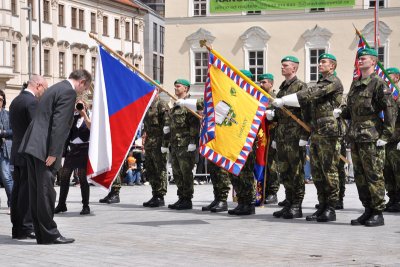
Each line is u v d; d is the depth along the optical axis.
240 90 14.16
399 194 16.09
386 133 13.17
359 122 13.37
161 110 17.58
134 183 28.14
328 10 53.25
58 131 10.98
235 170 13.95
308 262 9.52
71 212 16.47
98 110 14.73
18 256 10.13
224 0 54.12
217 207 16.19
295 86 14.52
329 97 13.93
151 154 17.77
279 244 11.17
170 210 16.81
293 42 54.22
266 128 15.60
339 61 53.31
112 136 14.66
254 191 15.59
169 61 56.41
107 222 14.34
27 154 11.16
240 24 55.09
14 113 12.52
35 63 76.38
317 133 13.98
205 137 14.09
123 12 92.31
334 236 12.04
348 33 52.97
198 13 56.03
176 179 17.19
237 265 9.32
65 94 11.05
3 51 71.06
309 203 18.20
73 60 83.19
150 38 101.00
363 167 13.41
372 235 12.13
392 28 52.25
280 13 54.31
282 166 14.74
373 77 13.28
